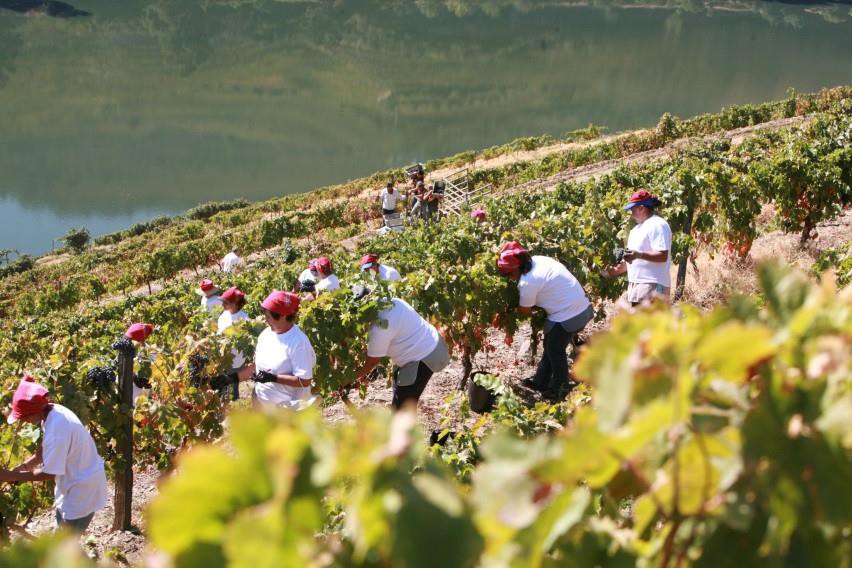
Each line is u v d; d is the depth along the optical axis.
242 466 0.77
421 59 184.88
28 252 87.31
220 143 124.25
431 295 7.67
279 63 180.12
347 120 134.00
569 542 1.07
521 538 0.91
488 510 0.91
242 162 113.81
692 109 134.38
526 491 0.90
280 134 127.31
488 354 8.60
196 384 6.96
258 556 0.75
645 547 1.06
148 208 98.56
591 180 15.77
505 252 7.05
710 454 1.00
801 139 16.89
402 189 35.22
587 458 0.88
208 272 29.20
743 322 1.16
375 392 8.07
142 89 159.75
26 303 32.38
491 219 14.92
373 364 6.31
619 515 1.19
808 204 11.72
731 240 10.94
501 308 7.74
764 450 0.95
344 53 189.50
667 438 1.01
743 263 10.61
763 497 0.95
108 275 34.53
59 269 46.88
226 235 32.97
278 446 0.77
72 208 100.75
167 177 110.06
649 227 7.14
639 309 1.21
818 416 0.95
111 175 112.38
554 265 6.99
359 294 6.73
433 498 0.80
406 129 126.62
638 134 39.06
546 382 7.35
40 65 177.75
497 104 142.38
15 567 0.77
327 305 6.95
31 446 6.03
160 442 6.75
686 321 1.16
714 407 1.00
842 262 6.32
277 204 51.25
